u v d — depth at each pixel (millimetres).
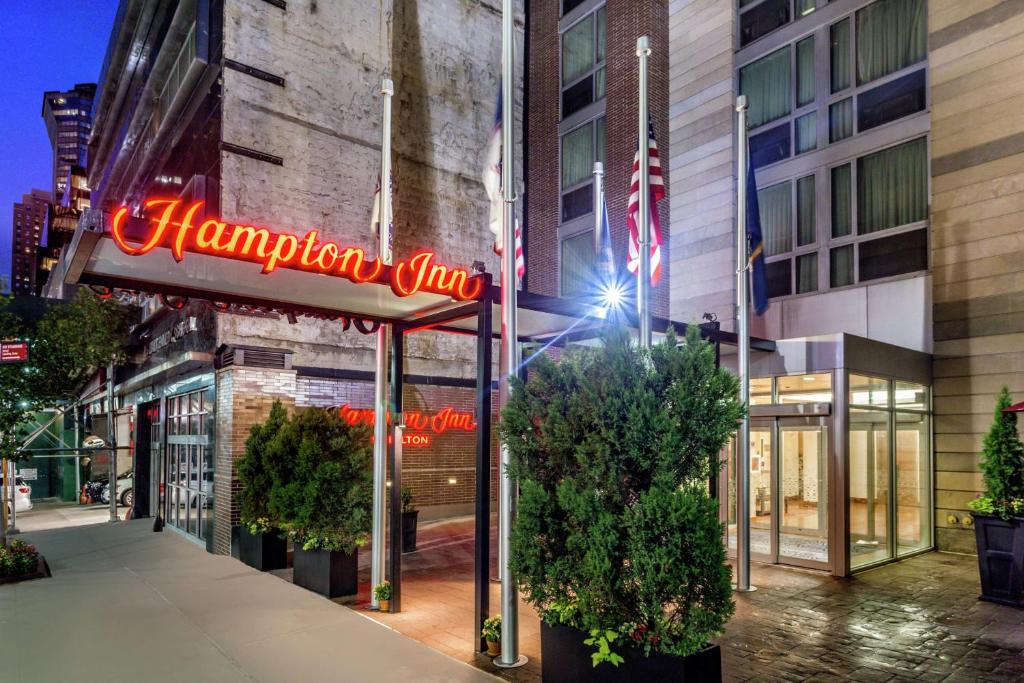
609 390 5605
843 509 10539
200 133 14820
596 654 5133
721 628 5004
